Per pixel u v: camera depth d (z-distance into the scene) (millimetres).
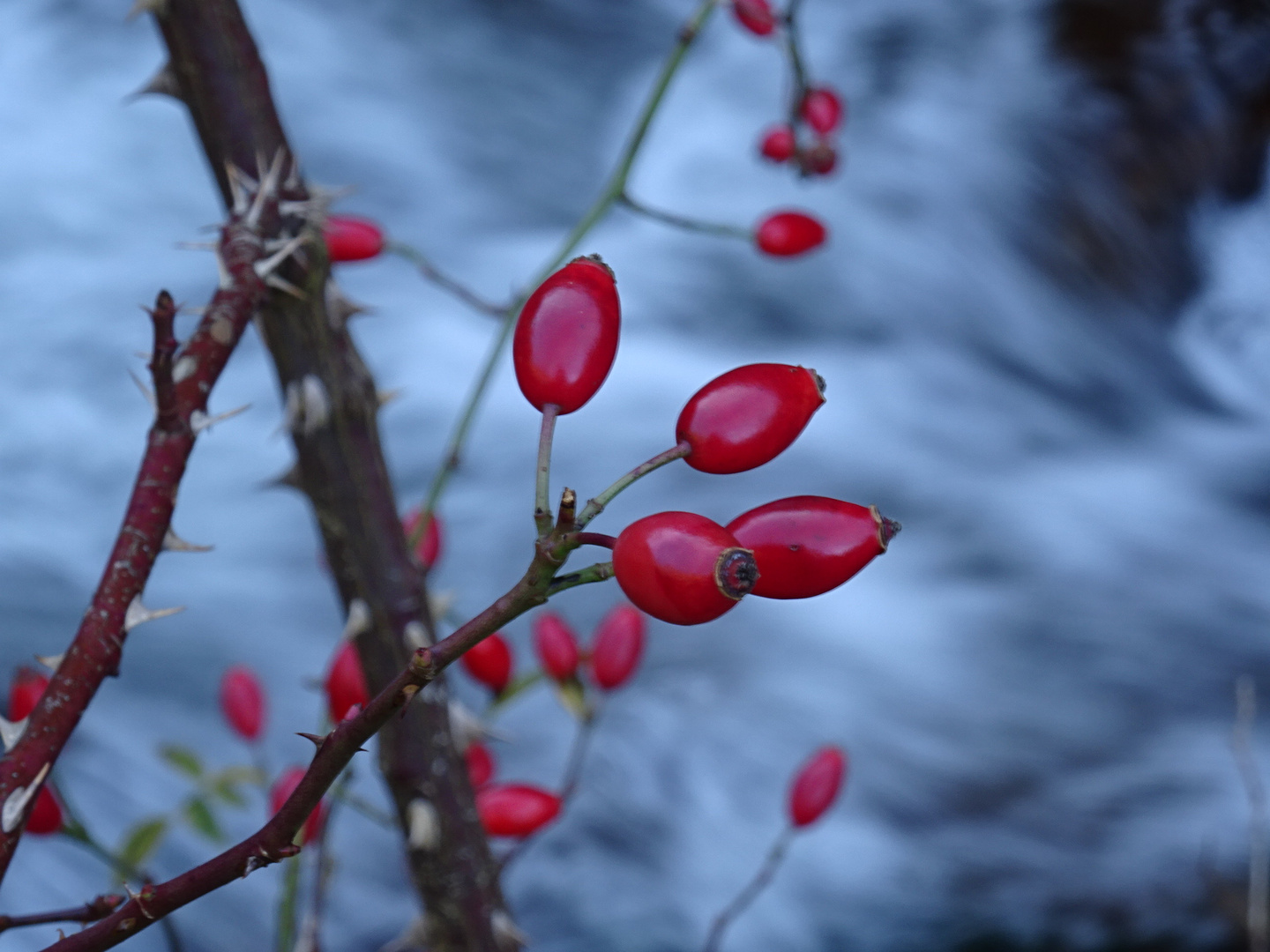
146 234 3941
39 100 4383
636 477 520
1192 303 4770
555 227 4449
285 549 2875
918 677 2680
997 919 2152
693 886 2127
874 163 4660
